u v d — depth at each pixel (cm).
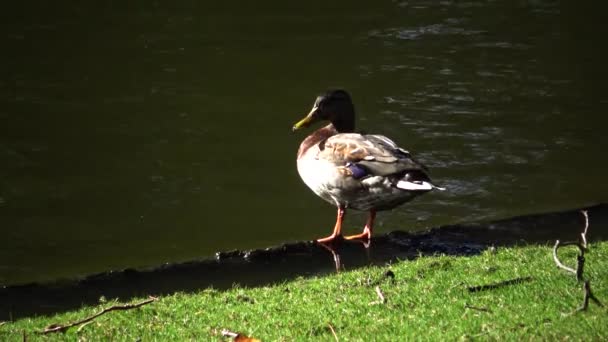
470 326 762
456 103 1731
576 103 1744
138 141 1565
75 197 1362
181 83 1836
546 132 1603
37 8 2306
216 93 1786
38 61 1945
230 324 821
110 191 1385
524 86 1828
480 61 1970
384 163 1078
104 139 1570
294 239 1218
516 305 805
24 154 1502
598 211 1238
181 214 1309
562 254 971
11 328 845
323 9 2339
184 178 1431
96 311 883
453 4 2395
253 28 2191
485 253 1012
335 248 1109
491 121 1648
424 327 772
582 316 759
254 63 1952
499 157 1500
